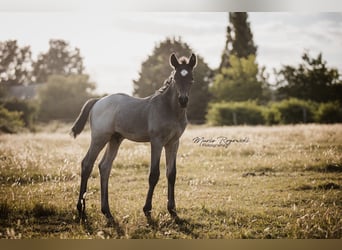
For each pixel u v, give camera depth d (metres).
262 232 7.52
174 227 7.71
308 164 11.89
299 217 8.12
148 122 8.27
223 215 8.32
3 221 8.02
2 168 11.27
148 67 23.55
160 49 23.47
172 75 8.30
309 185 10.09
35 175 11.17
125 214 8.36
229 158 13.30
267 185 10.34
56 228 7.73
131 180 11.08
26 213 8.41
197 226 7.77
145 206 8.18
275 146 14.62
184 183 10.79
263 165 12.05
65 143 15.85
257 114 24.30
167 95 8.18
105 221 7.98
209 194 9.74
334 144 14.09
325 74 24.84
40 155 13.05
